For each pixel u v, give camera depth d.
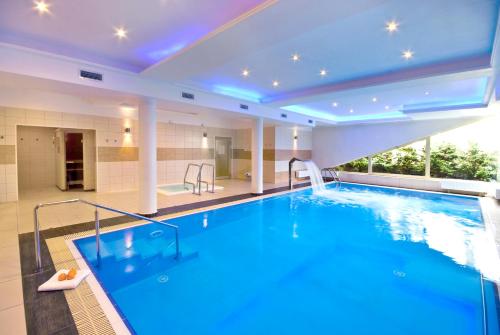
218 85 5.72
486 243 4.25
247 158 10.82
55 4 2.65
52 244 3.69
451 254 3.85
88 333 2.00
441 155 9.23
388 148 9.91
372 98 6.70
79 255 3.39
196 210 5.79
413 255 3.83
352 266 3.49
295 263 3.58
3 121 5.98
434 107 7.21
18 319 2.13
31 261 3.16
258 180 7.68
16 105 6.11
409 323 2.37
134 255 3.65
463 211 6.29
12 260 3.18
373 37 3.28
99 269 3.22
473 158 8.66
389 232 4.86
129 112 7.86
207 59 3.66
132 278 3.07
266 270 3.37
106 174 7.54
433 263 3.56
